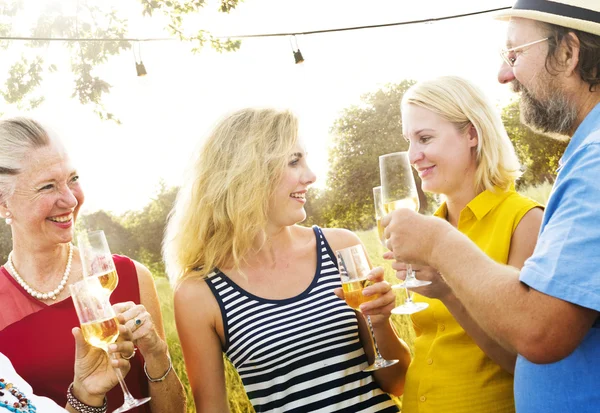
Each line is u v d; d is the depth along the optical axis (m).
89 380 1.98
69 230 2.18
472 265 1.48
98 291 1.94
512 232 2.02
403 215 1.61
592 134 1.40
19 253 2.24
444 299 1.89
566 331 1.33
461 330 2.07
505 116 6.72
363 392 2.28
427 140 2.14
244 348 2.28
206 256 2.40
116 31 6.82
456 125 2.12
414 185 2.21
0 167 2.06
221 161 2.40
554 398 1.50
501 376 2.02
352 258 2.11
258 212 2.33
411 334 4.82
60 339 2.20
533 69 1.54
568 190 1.38
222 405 2.33
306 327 2.26
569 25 1.45
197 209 2.43
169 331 5.36
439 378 2.09
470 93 2.12
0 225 5.95
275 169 2.33
